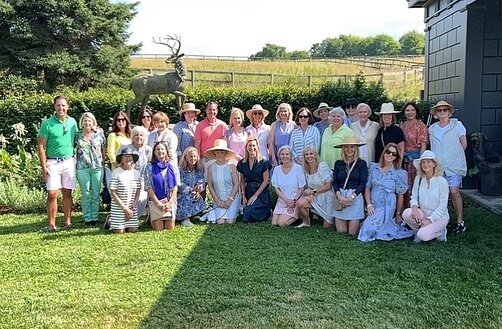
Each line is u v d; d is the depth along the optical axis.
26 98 12.27
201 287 4.48
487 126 9.00
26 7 21.41
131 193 6.44
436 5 10.46
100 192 7.09
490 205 7.53
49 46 22.06
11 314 4.00
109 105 12.14
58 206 7.85
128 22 24.53
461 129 6.44
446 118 6.52
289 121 7.30
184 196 6.86
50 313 4.00
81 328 3.77
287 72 31.42
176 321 3.83
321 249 5.58
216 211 6.95
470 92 8.93
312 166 6.62
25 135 12.15
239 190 7.00
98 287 4.52
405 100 11.02
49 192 6.53
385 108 6.66
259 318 3.84
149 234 6.31
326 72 32.91
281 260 5.20
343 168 6.31
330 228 6.55
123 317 3.92
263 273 4.81
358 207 6.23
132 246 5.78
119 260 5.28
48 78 22.05
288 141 7.21
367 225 6.00
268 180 6.99
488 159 8.59
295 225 6.75
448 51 9.77
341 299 4.19
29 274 4.90
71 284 4.61
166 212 6.49
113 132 7.07
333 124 6.75
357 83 11.45
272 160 7.30
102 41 23.55
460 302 4.11
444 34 10.00
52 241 6.05
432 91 10.77
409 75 28.61
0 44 21.47
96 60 23.06
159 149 6.49
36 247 5.80
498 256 5.23
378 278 4.65
